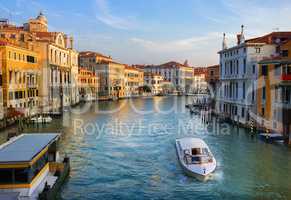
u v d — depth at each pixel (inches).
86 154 1052.5
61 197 697.0
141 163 945.5
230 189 727.1
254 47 1530.5
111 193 721.0
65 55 2719.0
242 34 1652.3
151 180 799.1
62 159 940.6
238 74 1644.9
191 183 770.8
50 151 834.2
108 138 1326.3
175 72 6141.7
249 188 729.6
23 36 2215.8
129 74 4803.2
